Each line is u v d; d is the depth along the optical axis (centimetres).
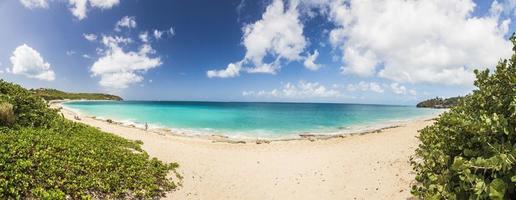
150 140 2327
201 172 1567
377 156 1914
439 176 589
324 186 1447
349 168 1703
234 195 1327
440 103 15325
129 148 1727
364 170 1628
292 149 2361
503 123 493
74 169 1109
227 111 8725
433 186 601
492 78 646
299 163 1880
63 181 1004
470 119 617
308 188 1428
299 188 1430
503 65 606
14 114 1570
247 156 2062
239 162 1870
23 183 908
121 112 6962
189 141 2588
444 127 782
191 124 4531
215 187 1397
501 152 457
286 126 4419
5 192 851
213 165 1731
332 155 2091
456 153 645
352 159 1912
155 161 1521
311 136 3269
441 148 737
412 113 9056
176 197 1220
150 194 1164
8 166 946
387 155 1903
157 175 1356
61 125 1753
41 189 918
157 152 1802
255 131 3775
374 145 2378
